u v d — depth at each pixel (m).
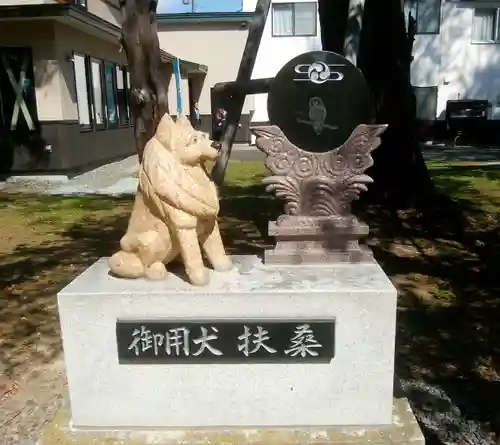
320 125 2.57
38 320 4.09
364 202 7.34
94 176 11.72
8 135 10.78
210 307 2.31
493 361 3.34
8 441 2.69
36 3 11.26
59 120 10.71
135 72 5.61
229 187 9.80
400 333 3.74
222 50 18.75
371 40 7.05
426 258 5.35
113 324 2.33
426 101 18.61
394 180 7.39
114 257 2.51
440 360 3.37
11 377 3.30
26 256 5.73
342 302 2.28
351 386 2.36
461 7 17.81
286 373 2.35
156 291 2.31
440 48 18.17
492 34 18.06
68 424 2.47
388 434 2.34
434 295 4.39
